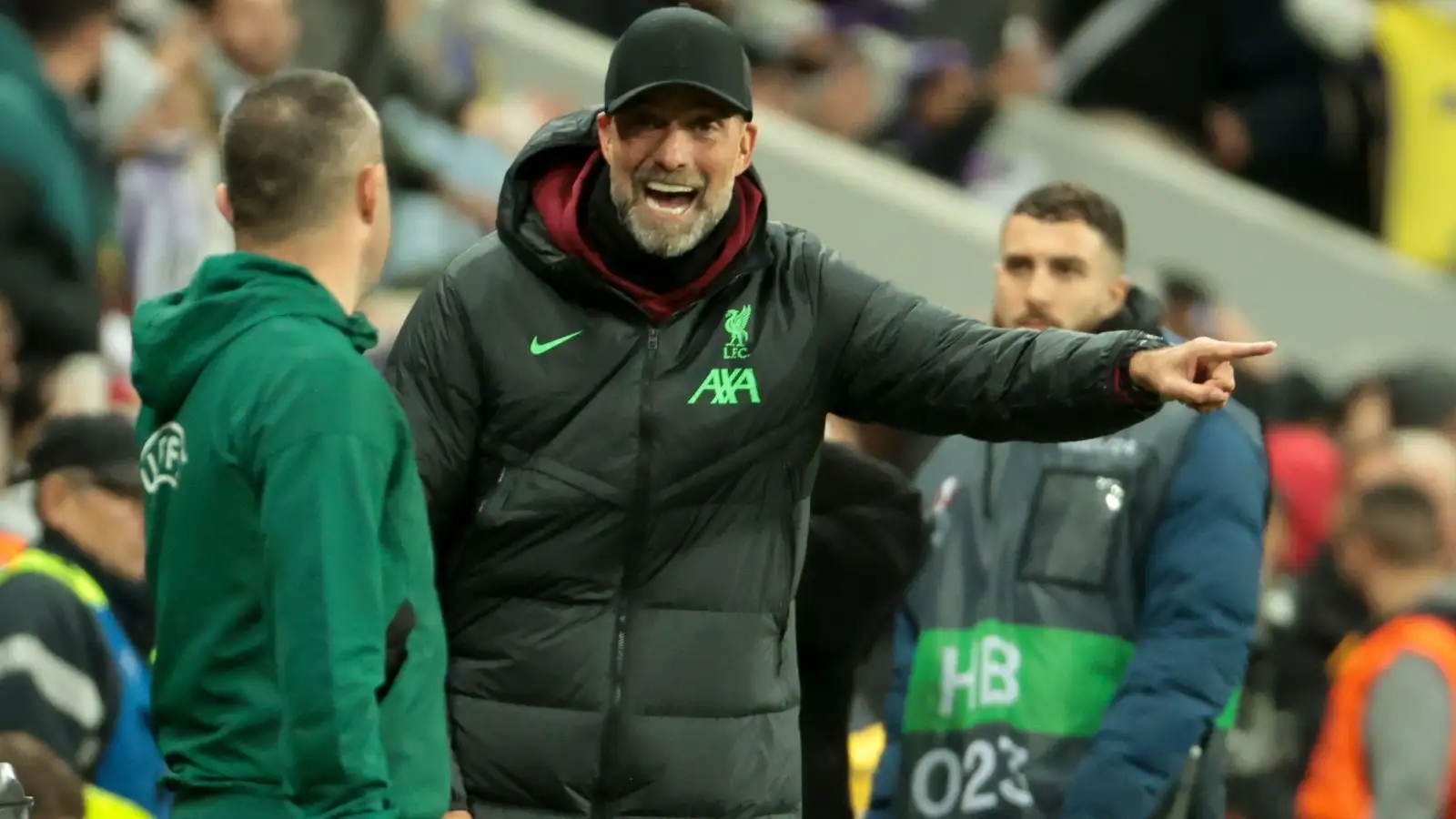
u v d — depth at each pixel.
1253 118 44.47
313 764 11.58
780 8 46.22
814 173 38.75
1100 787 16.25
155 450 12.52
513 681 13.89
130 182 29.00
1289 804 22.20
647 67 13.38
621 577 13.85
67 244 24.70
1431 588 21.25
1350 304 42.97
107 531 18.36
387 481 12.22
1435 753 19.52
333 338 12.23
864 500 16.45
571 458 13.83
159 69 29.75
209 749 12.22
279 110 12.60
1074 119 43.78
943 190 41.25
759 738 14.01
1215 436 16.86
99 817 17.22
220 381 12.20
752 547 14.02
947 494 17.53
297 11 33.44
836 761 16.64
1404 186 44.06
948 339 13.93
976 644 17.09
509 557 13.90
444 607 14.21
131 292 28.77
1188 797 16.47
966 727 17.03
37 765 15.67
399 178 33.09
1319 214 45.06
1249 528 16.72
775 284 14.13
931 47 43.25
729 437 13.88
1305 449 28.28
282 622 11.70
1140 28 44.88
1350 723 19.97
